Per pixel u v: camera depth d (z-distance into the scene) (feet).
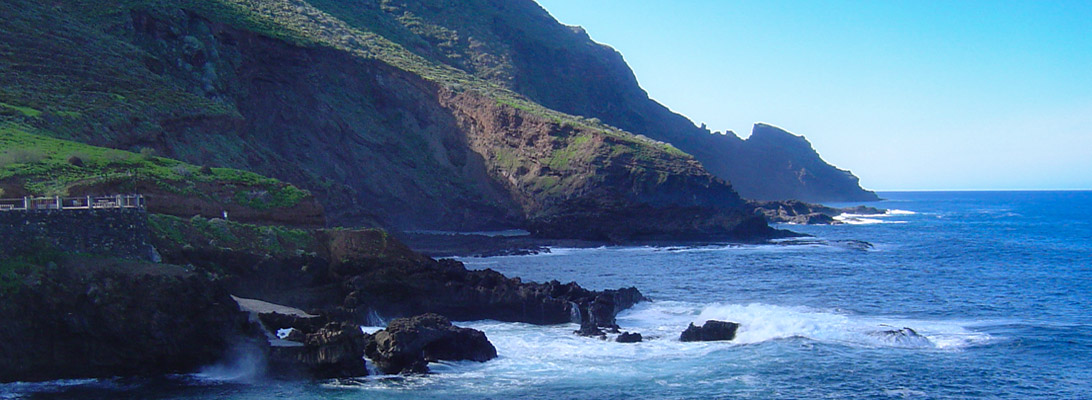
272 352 113.29
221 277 142.92
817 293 206.28
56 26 334.85
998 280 231.09
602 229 378.32
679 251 334.44
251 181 185.47
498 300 163.63
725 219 401.70
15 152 176.24
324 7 582.35
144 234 123.44
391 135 460.14
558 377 119.14
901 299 195.31
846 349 135.74
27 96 254.68
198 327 112.68
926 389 115.55
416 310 161.17
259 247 153.28
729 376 120.37
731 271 258.16
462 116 495.82
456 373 119.65
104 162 183.83
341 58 467.93
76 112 257.34
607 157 471.62
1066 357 132.26
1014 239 400.06
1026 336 146.51
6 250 109.40
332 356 114.52
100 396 104.68
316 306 152.05
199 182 177.78
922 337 142.61
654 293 207.62
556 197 463.01
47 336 107.55
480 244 343.87
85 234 116.47
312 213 183.11
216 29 423.23
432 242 342.44
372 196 428.56
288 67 442.91
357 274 161.99
